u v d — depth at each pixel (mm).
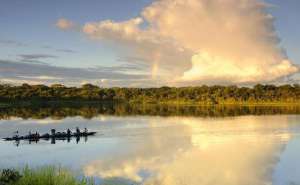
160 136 54375
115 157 36656
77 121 83500
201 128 66625
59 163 33656
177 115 105438
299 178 28250
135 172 29969
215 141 48594
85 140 49531
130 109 149625
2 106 176125
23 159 35688
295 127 66750
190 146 44125
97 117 97625
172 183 26750
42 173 20422
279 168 31547
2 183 19281
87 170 30609
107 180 27156
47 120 86375
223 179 28031
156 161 34625
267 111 124500
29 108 155375
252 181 27531
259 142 47250
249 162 34062
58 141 48312
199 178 28359
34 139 49906
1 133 59156
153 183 26641
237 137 52844
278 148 42125
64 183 19812
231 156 37125
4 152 39750
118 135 55562
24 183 19266
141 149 41781
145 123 78188
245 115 103000
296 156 36906
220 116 99500
